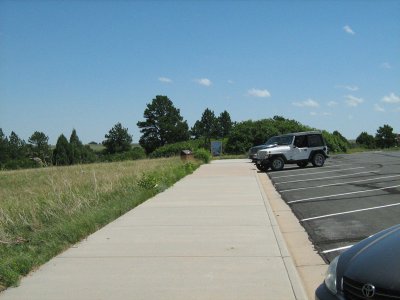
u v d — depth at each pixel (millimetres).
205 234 8273
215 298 5125
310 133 25266
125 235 8320
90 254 7059
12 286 5652
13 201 12750
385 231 4422
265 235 8102
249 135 53062
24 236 8500
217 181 18000
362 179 17797
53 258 6875
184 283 5641
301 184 17125
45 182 19234
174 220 9680
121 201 11828
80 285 5652
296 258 6832
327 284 3896
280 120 57438
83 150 46312
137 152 65375
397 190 13922
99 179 17141
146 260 6668
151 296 5234
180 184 17031
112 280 5816
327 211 10820
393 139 68438
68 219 9648
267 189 16031
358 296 3537
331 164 27438
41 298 5250
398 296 3297
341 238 7969
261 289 5367
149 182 14797
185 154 30500
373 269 3588
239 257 6719
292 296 5129
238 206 11391
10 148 77375
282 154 24266
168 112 102688
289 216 10422
